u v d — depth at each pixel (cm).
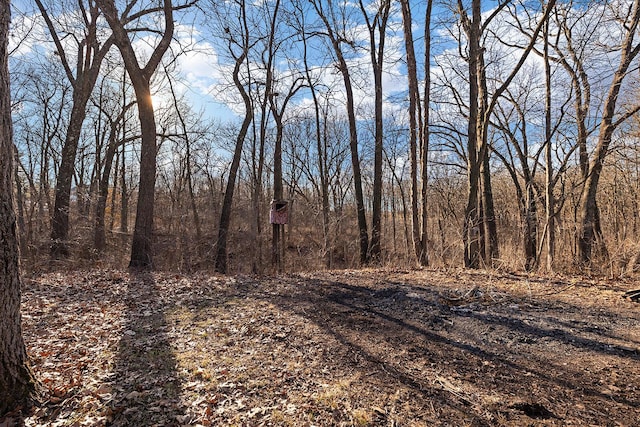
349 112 1426
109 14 884
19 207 1281
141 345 454
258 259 1351
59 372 374
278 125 1427
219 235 1221
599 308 538
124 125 2036
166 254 1238
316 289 707
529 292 625
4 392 295
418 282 718
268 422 304
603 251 917
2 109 292
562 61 1221
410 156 1096
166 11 983
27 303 600
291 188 2411
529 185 1355
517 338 452
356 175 1409
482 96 1209
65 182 1210
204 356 425
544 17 834
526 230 1255
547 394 335
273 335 488
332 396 339
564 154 1420
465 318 521
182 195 1969
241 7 1264
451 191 2148
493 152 1597
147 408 319
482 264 945
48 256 1102
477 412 311
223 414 315
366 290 686
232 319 552
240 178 1981
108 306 609
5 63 299
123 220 2216
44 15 1234
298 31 1465
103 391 339
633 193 1794
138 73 934
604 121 959
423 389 350
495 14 1152
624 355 396
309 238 2120
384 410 316
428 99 1091
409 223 2253
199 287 734
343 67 1420
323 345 456
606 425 290
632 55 905
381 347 447
